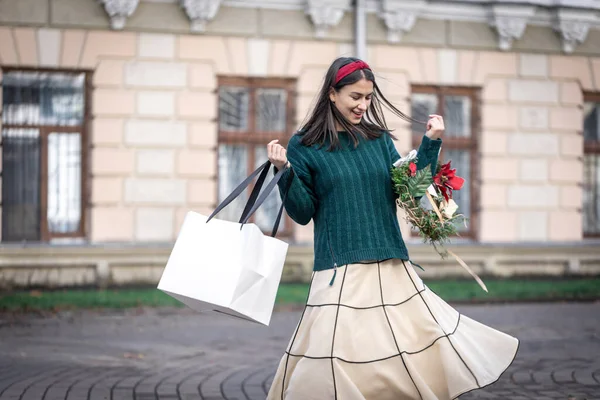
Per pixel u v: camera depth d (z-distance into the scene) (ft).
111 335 35.37
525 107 55.88
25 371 26.84
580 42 56.59
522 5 54.54
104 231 49.70
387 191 15.21
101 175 49.67
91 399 22.70
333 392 14.17
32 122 49.24
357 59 15.16
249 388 24.59
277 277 14.82
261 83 51.90
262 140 52.01
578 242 56.08
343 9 52.31
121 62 49.83
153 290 48.52
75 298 45.96
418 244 53.47
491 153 55.36
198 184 50.83
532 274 55.26
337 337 14.32
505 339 14.99
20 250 47.85
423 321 14.74
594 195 58.13
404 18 53.16
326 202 15.02
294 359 14.93
